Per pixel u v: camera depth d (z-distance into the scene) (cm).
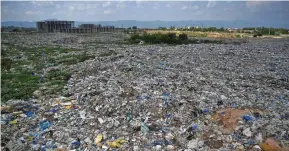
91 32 10888
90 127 1044
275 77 2081
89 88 1548
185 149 845
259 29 11800
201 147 849
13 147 873
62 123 1094
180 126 1020
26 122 1102
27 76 2106
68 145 900
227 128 963
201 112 1147
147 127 1002
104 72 2036
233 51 3688
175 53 3338
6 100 1429
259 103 1300
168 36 5803
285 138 849
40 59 3050
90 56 3131
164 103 1209
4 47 4347
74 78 1970
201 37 7662
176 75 1942
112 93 1351
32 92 1602
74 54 3425
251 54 3428
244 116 1017
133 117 1109
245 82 1867
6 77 2041
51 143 918
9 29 11344
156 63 2511
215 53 3422
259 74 2181
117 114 1137
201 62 2697
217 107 1207
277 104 1305
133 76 1872
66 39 6438
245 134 899
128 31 11088
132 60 2517
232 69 2377
